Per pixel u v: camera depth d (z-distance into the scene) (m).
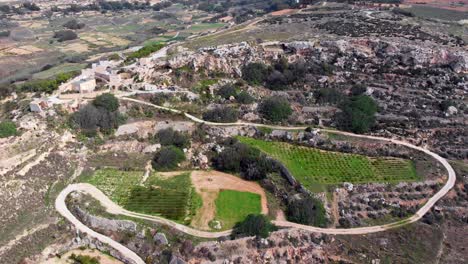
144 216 127.44
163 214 128.88
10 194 126.06
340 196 136.88
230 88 185.88
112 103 164.75
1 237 115.19
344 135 165.38
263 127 169.88
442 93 181.12
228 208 133.50
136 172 148.38
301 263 117.50
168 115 171.50
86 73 189.62
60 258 116.06
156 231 122.19
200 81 190.50
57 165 141.88
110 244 119.44
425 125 167.12
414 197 138.12
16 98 179.38
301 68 194.50
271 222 127.88
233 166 152.00
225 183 146.88
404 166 149.75
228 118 172.75
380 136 165.12
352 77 192.38
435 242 124.94
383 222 130.25
